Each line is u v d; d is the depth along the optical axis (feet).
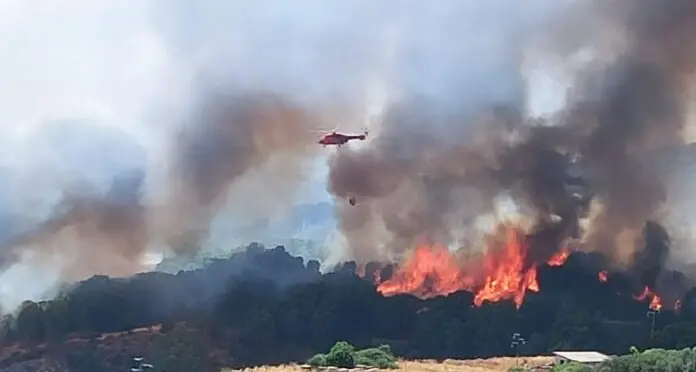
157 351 164.66
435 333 171.53
